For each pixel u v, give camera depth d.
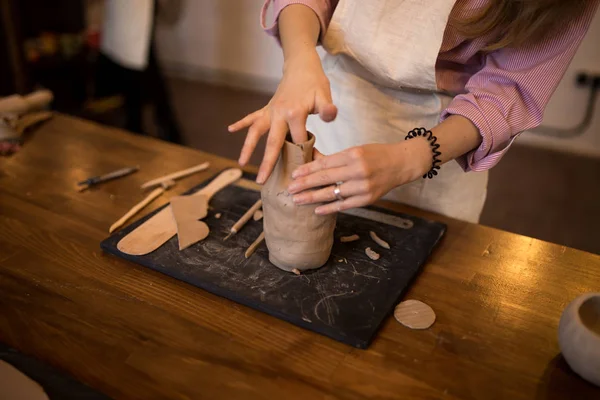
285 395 0.58
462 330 0.67
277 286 0.72
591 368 0.58
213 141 2.56
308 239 0.72
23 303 0.70
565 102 2.40
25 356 0.62
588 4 0.72
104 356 0.62
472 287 0.75
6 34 2.26
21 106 1.16
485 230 0.87
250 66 3.09
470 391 0.59
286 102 0.71
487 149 0.77
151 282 0.74
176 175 1.00
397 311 0.69
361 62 0.92
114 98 2.72
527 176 2.35
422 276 0.77
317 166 0.69
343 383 0.59
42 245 0.81
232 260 0.77
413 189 1.00
